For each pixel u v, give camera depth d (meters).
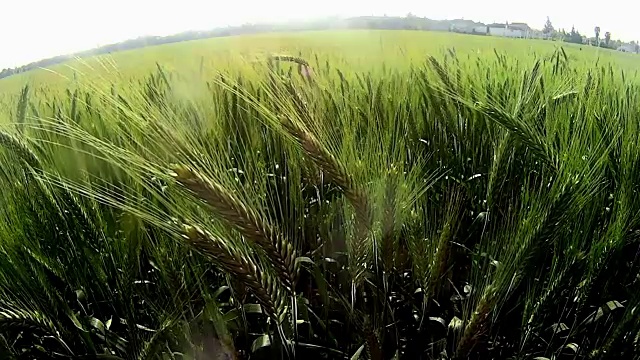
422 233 0.32
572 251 0.30
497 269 0.27
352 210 0.29
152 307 0.31
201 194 0.21
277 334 0.29
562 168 0.30
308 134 0.26
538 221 0.28
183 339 0.27
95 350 0.29
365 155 0.32
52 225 0.31
